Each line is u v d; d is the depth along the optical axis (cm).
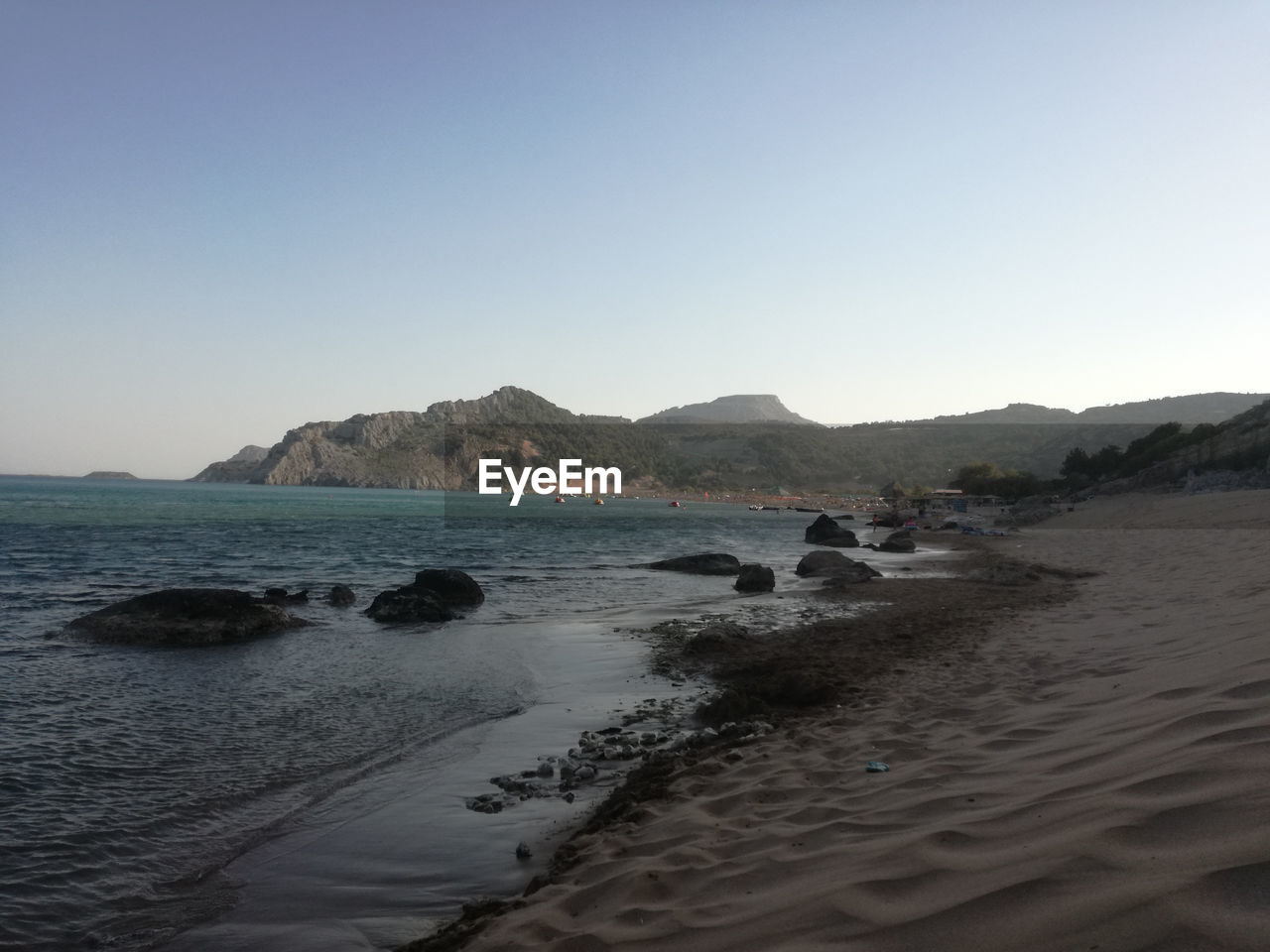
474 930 372
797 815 433
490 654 1118
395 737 728
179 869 472
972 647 1009
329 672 998
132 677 960
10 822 531
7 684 913
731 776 550
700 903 333
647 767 607
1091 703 551
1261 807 255
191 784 606
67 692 880
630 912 339
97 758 664
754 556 3088
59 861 479
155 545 3344
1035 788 368
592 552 3197
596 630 1318
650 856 413
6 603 1623
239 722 775
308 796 582
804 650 1070
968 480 10856
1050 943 219
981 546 3362
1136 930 209
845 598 1675
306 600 1631
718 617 1434
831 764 541
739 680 925
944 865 296
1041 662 828
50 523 5041
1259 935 190
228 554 2942
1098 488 7138
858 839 366
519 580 2119
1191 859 238
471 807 555
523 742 708
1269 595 973
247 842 506
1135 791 308
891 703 726
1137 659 723
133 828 527
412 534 4403
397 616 1416
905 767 496
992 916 244
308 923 407
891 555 3031
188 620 1231
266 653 1126
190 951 383
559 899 380
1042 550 2866
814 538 3741
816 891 306
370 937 391
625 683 935
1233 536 2647
